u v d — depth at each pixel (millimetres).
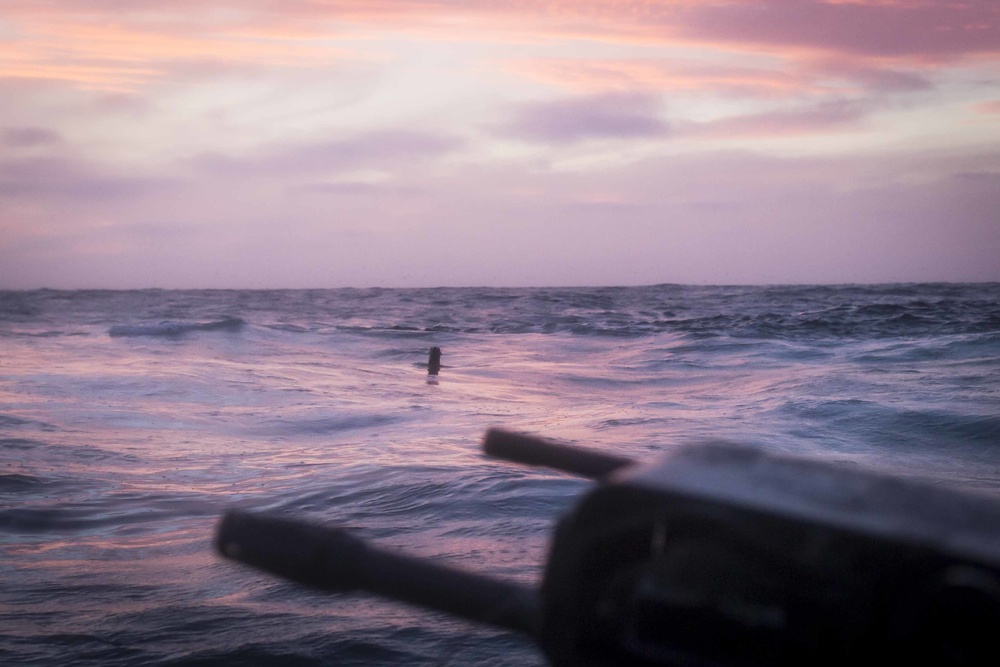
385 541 5203
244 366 18141
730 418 10250
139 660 3484
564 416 10906
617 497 733
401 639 3641
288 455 8414
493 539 5168
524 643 3584
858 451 8438
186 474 7500
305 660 3455
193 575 4648
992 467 7742
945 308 38594
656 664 693
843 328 27875
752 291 77625
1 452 8180
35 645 3650
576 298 69312
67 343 23906
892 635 640
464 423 10406
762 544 674
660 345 24703
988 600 613
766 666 662
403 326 35969
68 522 5941
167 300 74250
